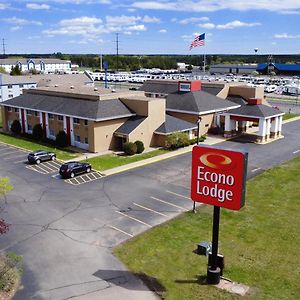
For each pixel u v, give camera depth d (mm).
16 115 67500
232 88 77625
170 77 157500
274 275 24797
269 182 42438
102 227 31250
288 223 32438
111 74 167750
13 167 47281
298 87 123562
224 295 22750
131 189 39719
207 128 66688
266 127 62188
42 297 22438
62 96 63406
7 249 27750
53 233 30234
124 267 25578
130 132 54125
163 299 22375
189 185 40938
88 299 22250
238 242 29016
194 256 27000
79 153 53625
